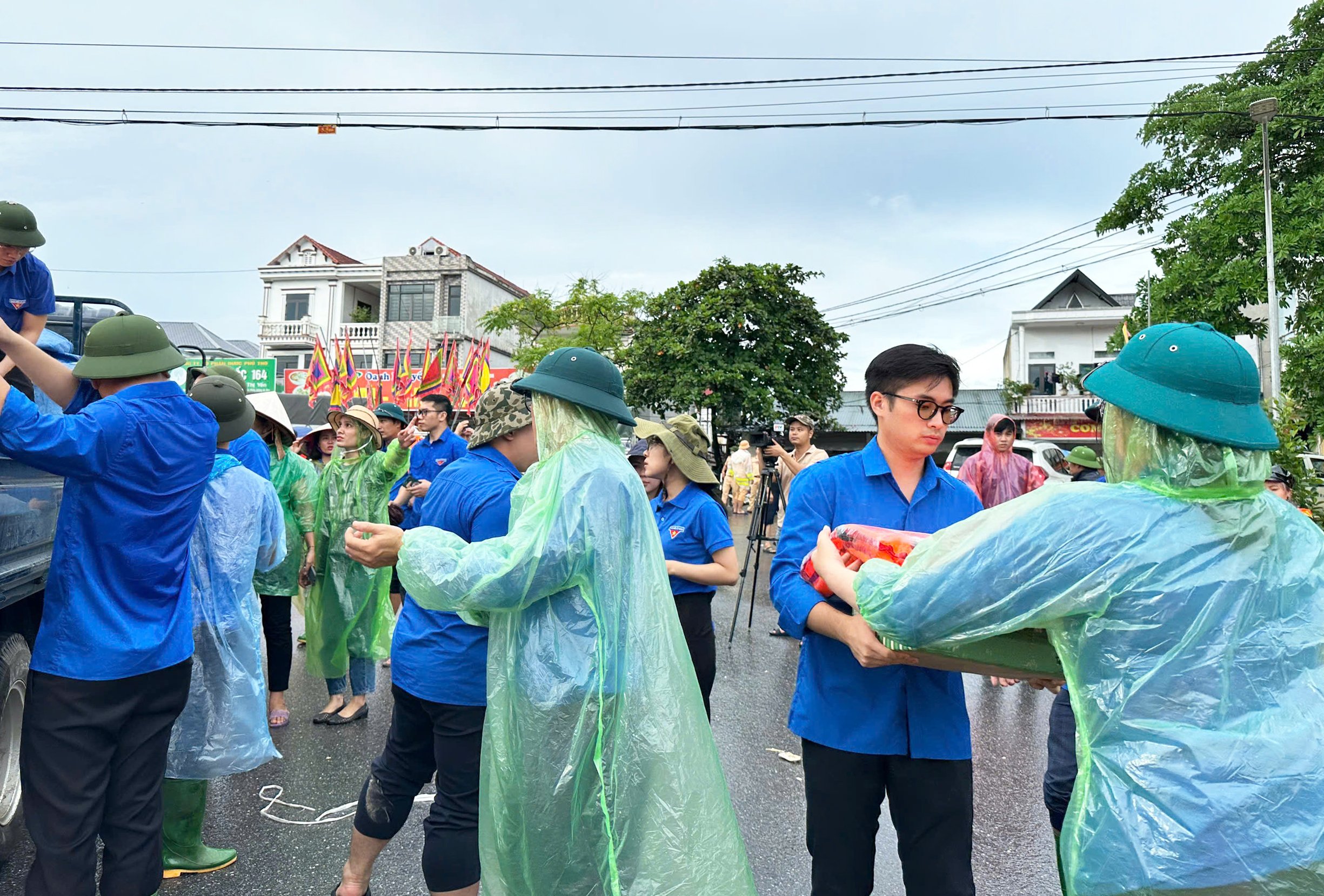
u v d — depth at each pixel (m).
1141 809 1.36
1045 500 1.52
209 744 3.01
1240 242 17.25
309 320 38.91
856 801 2.17
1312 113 16.44
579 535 1.96
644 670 1.97
